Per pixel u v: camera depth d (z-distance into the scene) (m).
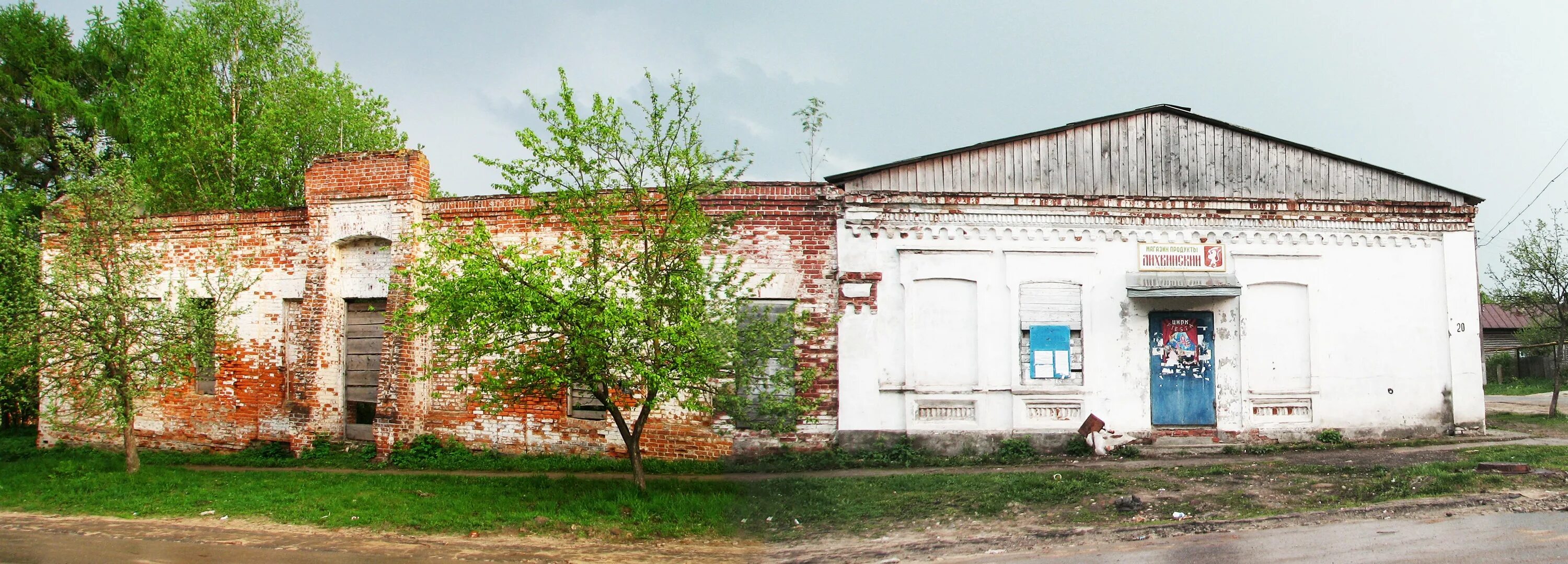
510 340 10.82
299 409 15.44
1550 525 8.55
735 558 8.80
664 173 10.95
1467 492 10.09
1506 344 37.84
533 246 11.02
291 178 24.39
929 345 14.60
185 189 23.19
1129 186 15.06
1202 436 14.58
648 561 8.76
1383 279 14.92
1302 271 14.83
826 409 14.43
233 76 23.89
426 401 15.20
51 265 13.96
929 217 14.62
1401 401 14.73
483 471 14.13
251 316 16.48
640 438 14.41
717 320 10.77
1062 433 14.38
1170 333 14.73
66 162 14.55
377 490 12.23
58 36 26.34
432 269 10.53
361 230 15.48
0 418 20.61
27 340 13.62
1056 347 14.62
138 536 10.16
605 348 10.36
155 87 23.34
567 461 14.34
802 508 10.81
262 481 13.11
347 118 26.03
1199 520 9.36
